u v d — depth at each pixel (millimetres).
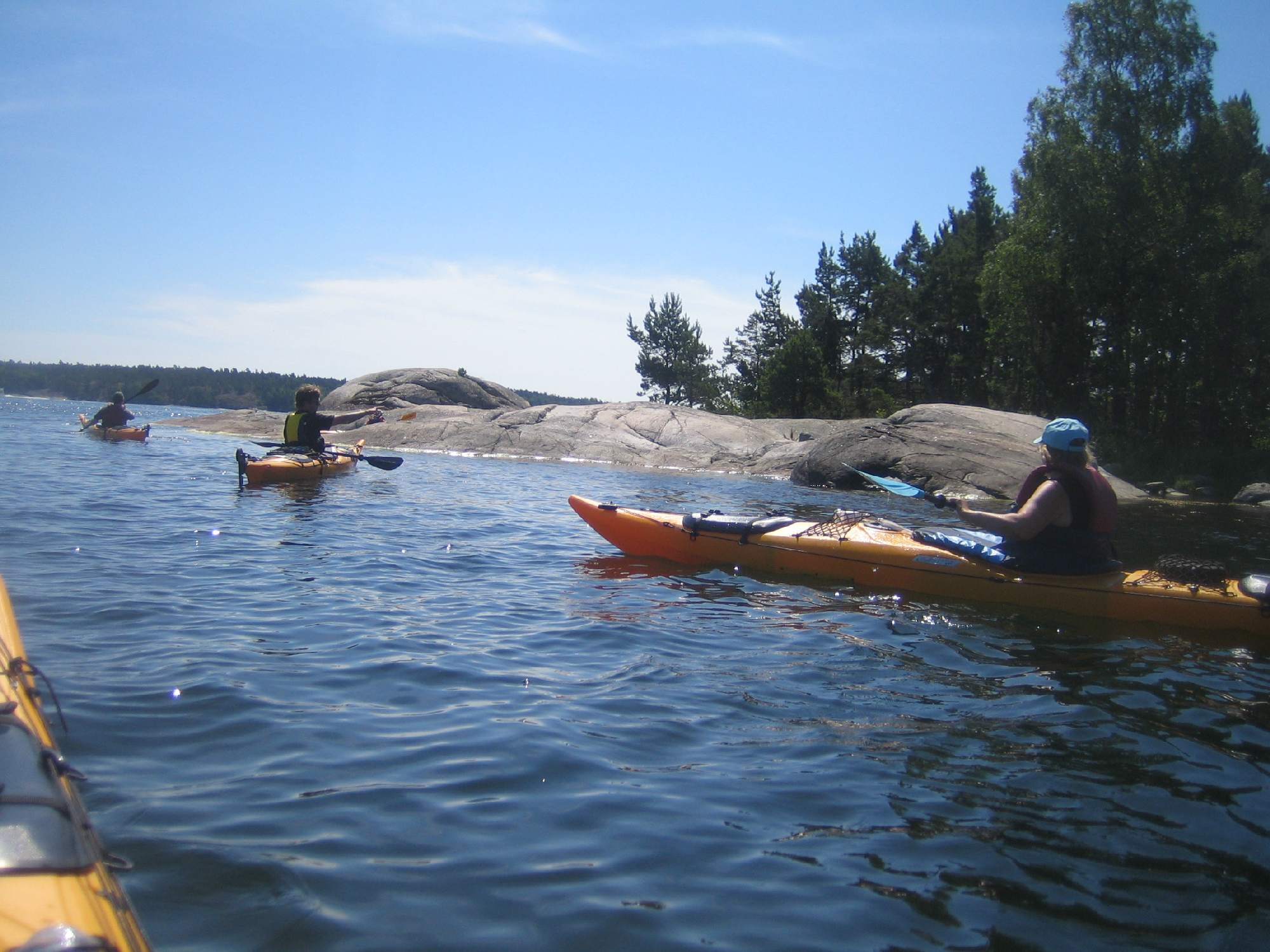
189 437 21922
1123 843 2898
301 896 2396
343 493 11492
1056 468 6062
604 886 2541
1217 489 20250
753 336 52344
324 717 3723
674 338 55344
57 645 4480
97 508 9094
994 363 36344
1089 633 5562
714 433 22250
